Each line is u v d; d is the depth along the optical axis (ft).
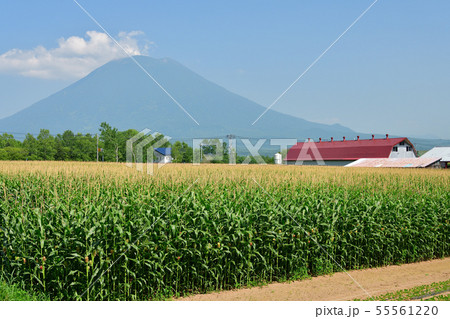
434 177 81.10
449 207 51.83
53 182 57.21
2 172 75.97
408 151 281.54
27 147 296.30
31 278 29.32
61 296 29.32
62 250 29.91
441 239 50.62
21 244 30.53
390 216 46.29
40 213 33.83
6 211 34.88
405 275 40.91
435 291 34.58
